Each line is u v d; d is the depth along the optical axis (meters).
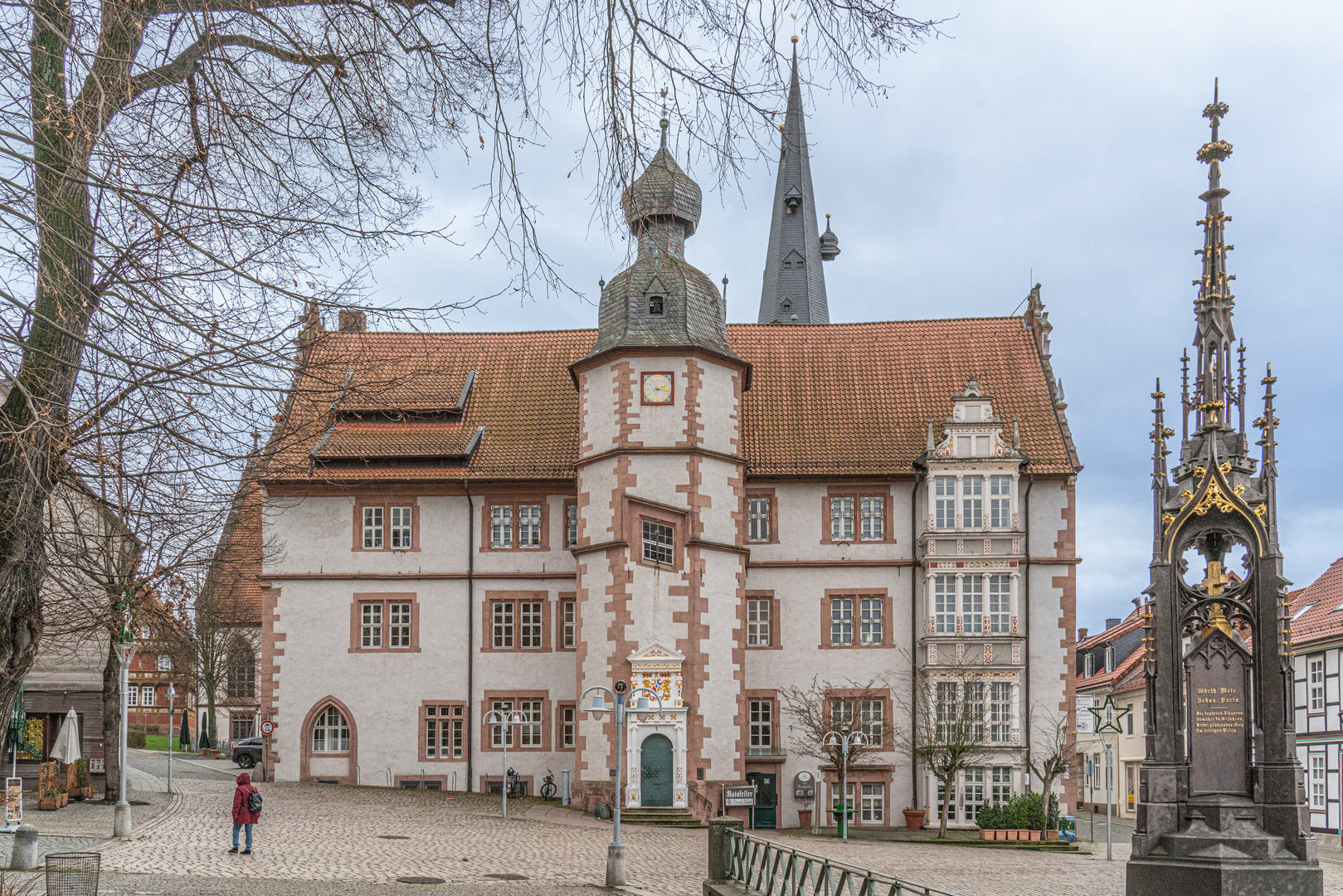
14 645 10.03
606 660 38.22
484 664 43.34
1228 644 18.34
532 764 42.78
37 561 9.93
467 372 48.09
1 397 10.00
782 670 42.78
